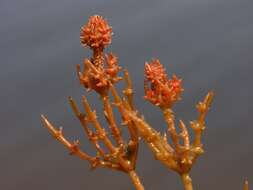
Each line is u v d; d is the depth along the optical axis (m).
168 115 0.22
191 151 0.22
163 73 0.22
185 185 0.22
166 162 0.22
